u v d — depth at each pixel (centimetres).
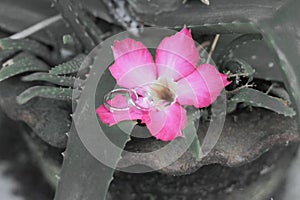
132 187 64
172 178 63
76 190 55
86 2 64
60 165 65
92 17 64
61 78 59
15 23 65
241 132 60
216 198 64
